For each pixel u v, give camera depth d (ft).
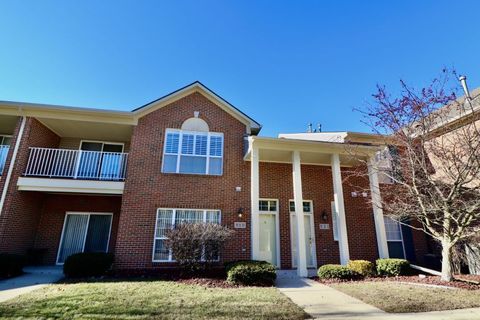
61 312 15.96
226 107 41.39
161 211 35.70
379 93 29.91
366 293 21.99
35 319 14.87
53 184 34.04
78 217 39.68
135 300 18.63
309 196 40.70
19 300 18.47
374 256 38.91
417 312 17.35
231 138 40.37
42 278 27.61
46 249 37.01
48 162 37.29
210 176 38.01
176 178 37.01
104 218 40.24
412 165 27.50
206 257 30.04
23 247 34.83
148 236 34.09
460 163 25.68
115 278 27.84
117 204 40.81
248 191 38.63
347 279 28.50
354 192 41.01
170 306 17.39
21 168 33.91
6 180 32.63
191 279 27.17
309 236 39.29
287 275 31.65
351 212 40.45
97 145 43.24
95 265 28.94
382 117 29.43
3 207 31.71
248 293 21.50
